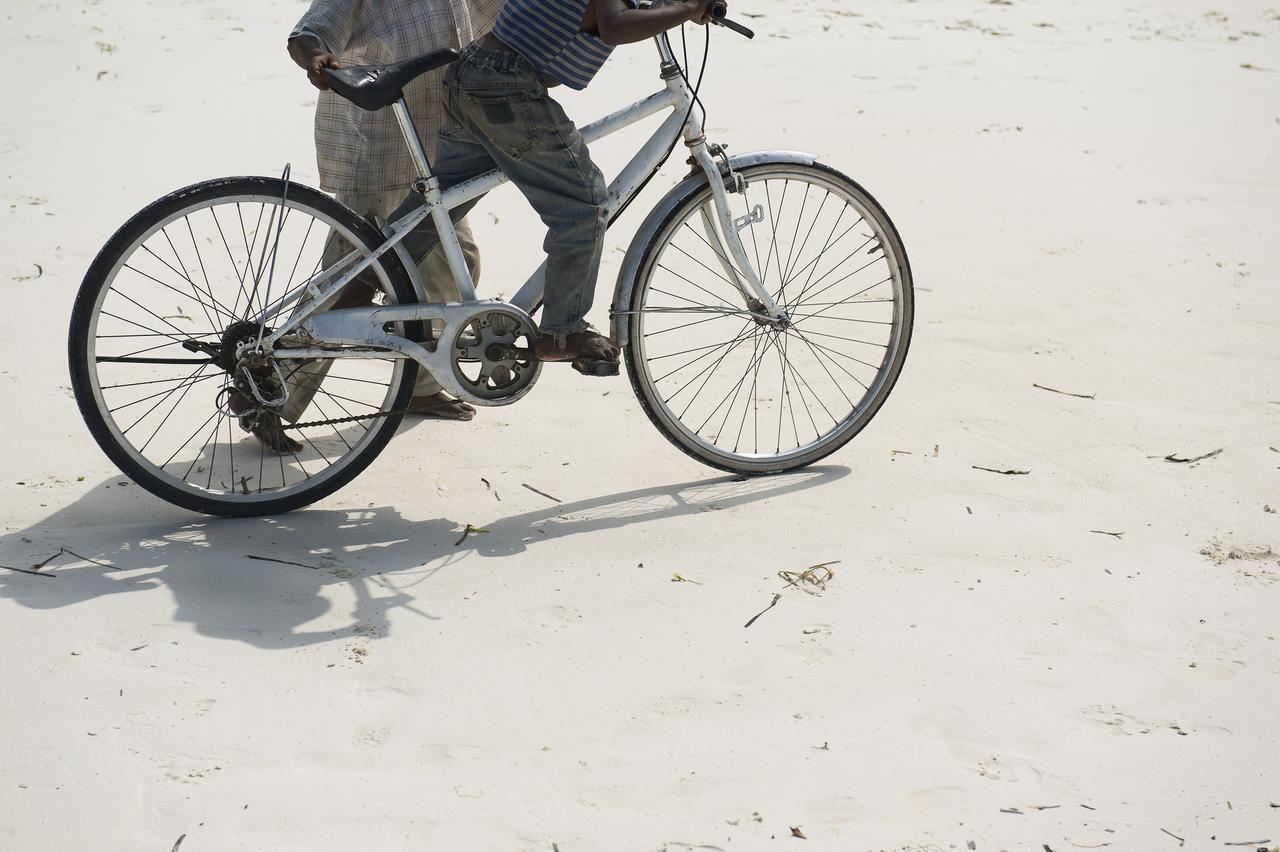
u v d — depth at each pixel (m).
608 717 2.71
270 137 7.04
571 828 2.38
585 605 3.14
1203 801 2.49
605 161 6.88
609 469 3.96
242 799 2.43
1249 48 10.19
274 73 8.26
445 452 4.05
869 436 4.18
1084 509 3.65
